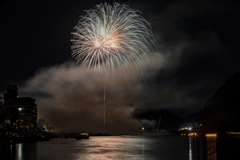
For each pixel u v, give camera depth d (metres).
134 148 62.94
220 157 41.00
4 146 68.44
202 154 45.91
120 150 56.41
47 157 41.53
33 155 44.47
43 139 126.69
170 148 62.47
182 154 46.22
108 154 46.81
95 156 43.19
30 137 111.56
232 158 39.66
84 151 53.16
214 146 67.25
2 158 39.91
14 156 42.66
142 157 41.59
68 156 43.16
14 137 92.44
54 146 70.69
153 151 53.44
